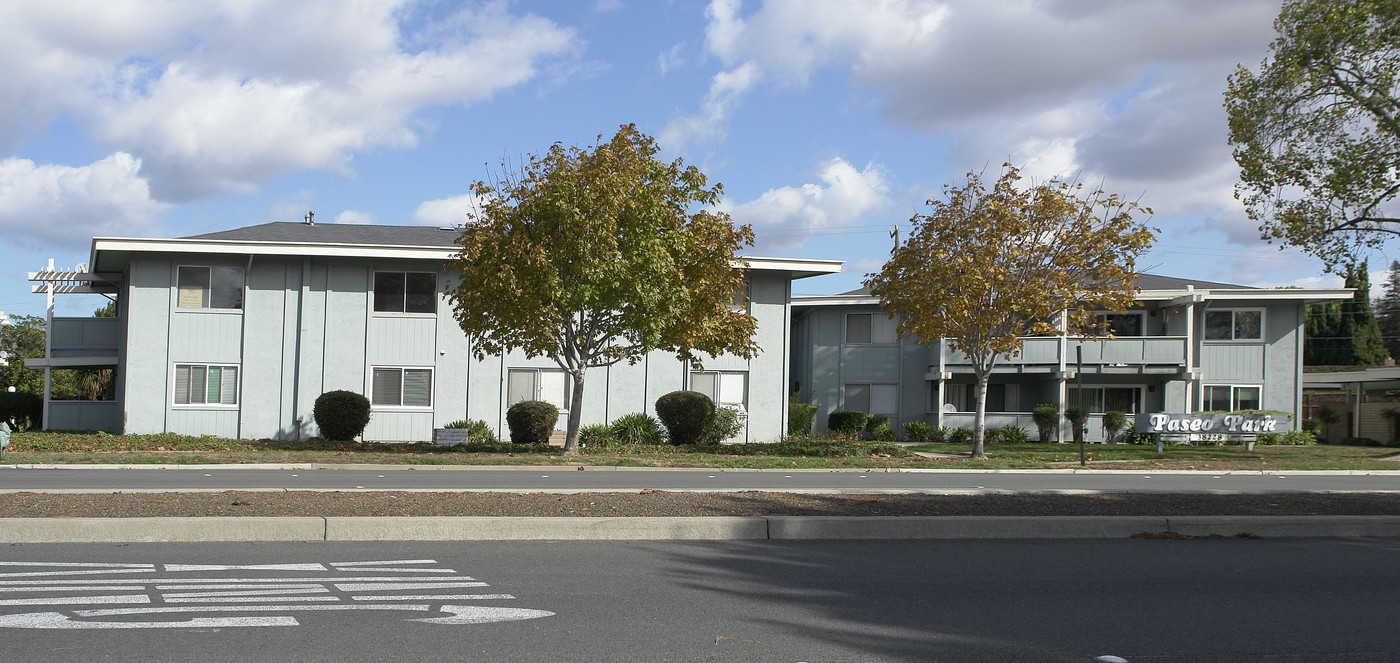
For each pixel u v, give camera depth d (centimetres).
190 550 816
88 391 3256
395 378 2661
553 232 1947
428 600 656
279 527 866
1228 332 3347
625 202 1895
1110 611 663
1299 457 2417
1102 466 2066
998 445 2948
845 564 809
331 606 634
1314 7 2142
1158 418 2705
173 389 2577
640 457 2045
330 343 2634
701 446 2417
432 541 877
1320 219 2298
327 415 2445
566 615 622
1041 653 557
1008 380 3516
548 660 524
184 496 1025
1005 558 848
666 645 557
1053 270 2208
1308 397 4497
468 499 1043
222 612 613
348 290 2652
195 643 543
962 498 1143
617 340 2778
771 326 2828
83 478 1418
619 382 2755
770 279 2833
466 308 2030
